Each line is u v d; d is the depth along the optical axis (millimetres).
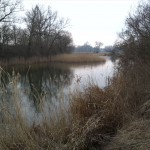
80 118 4812
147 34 9141
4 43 31859
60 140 4199
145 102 5461
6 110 4062
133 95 5867
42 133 4461
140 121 4469
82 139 4168
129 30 11547
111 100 5305
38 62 35969
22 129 3984
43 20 41000
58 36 43031
